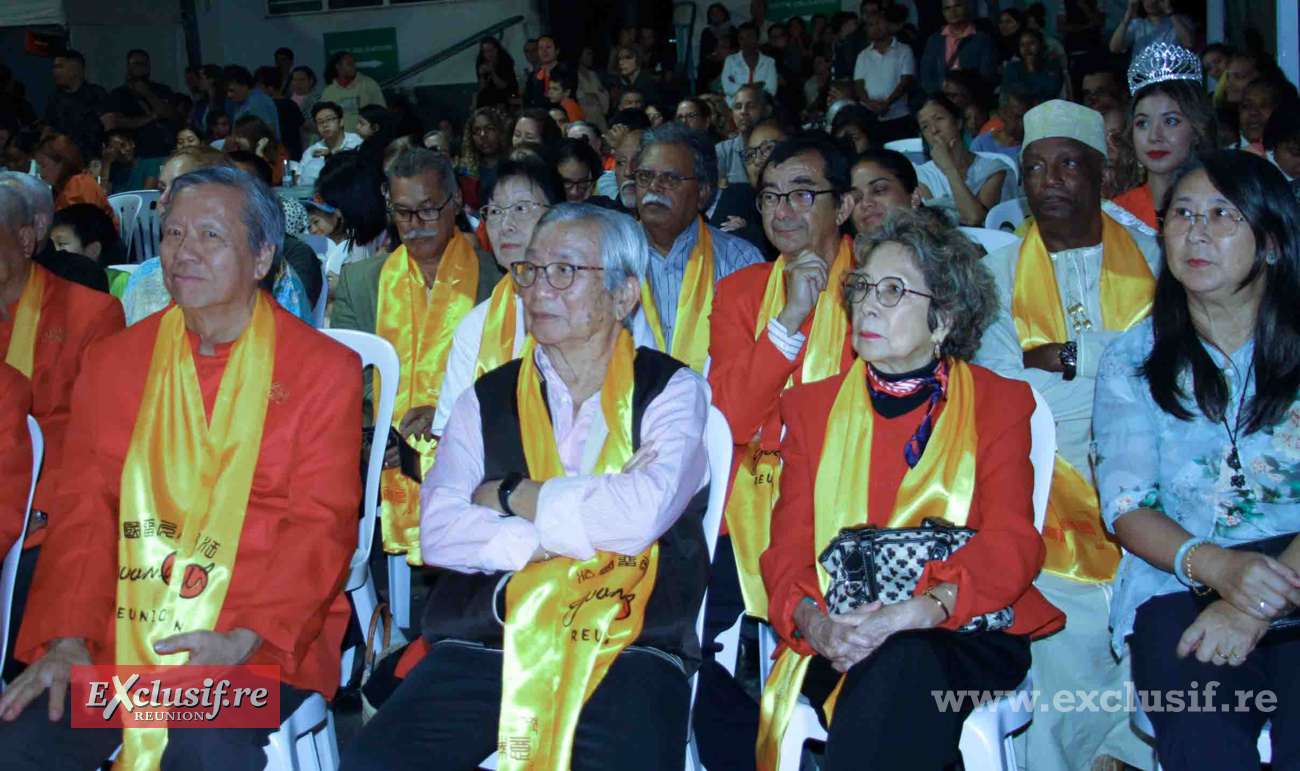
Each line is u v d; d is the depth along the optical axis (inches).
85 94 505.0
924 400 104.3
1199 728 92.3
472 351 140.7
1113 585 114.2
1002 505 100.5
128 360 113.7
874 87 466.0
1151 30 389.4
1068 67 415.2
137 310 161.8
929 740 92.2
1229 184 96.0
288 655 105.5
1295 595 91.5
